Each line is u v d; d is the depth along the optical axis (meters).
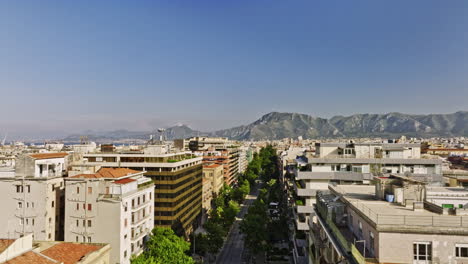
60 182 81.25
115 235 71.19
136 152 115.62
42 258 39.34
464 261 24.33
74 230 73.06
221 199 157.62
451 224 25.88
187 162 120.69
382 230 25.42
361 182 71.62
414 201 32.16
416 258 24.94
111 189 72.38
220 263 97.38
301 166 85.75
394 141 91.81
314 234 49.78
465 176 71.31
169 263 66.81
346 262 29.34
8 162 100.12
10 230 76.00
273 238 110.44
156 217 102.44
